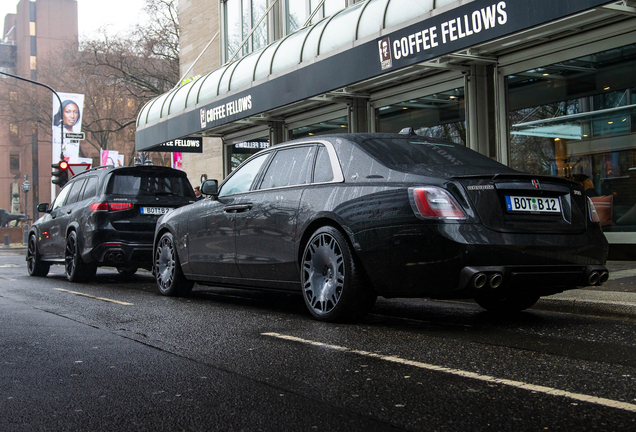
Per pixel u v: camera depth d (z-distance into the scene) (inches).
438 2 385.7
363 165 199.8
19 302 279.6
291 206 215.6
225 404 115.5
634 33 350.0
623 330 184.1
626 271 309.1
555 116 400.5
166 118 706.2
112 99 1898.4
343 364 144.3
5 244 1362.0
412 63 396.8
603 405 110.3
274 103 530.0
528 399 114.7
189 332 190.7
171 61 1590.8
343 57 453.1
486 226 170.1
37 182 2997.0
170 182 394.9
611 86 368.8
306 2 663.1
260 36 752.3
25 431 103.1
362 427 101.3
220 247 251.6
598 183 382.0
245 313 230.7
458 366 140.5
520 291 179.3
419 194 174.6
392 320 207.5
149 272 496.1
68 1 3176.7
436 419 104.2
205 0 882.1
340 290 195.5
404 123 518.0
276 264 221.3
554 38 390.6
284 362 147.6
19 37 3179.1
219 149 823.1
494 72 432.5
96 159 2856.8
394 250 177.8
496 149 433.4
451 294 172.7
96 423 106.6
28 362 154.1
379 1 443.8
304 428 101.5
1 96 2236.7
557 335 177.0
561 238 178.5
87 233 372.5
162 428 103.2
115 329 200.1
